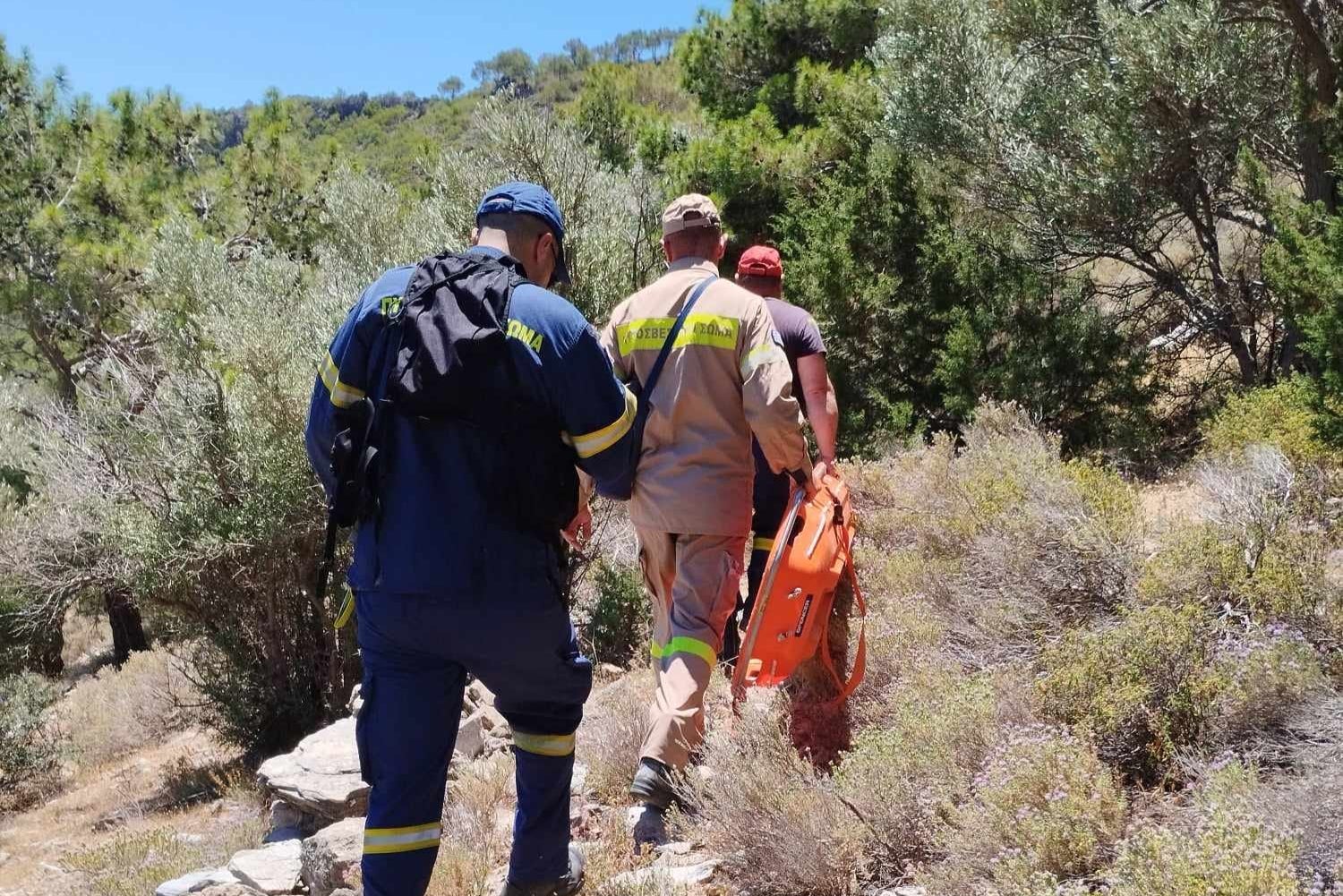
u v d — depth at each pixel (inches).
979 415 277.3
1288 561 148.6
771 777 129.5
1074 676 133.8
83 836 375.9
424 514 98.5
